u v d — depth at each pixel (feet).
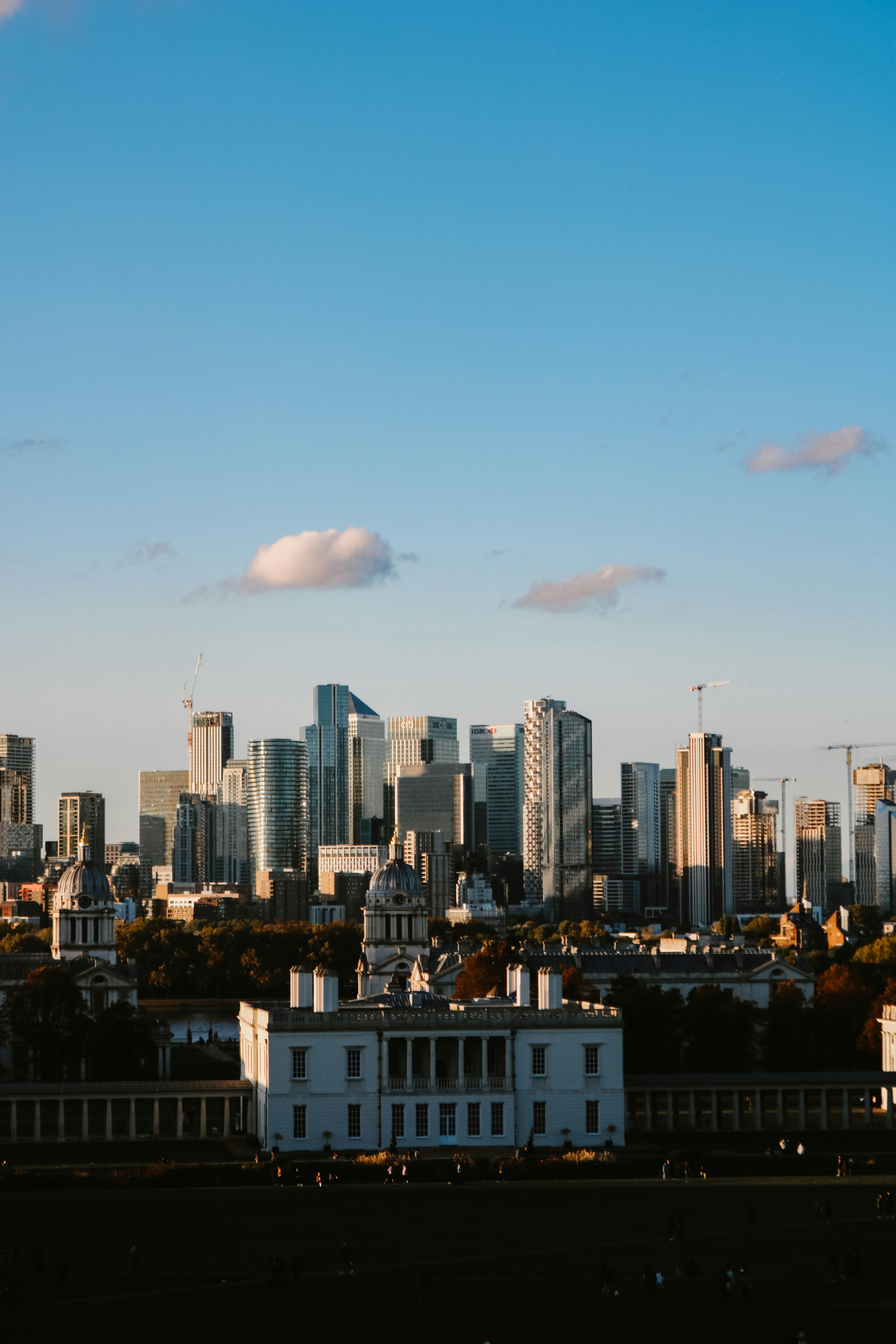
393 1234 605.31
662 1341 476.54
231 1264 563.89
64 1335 482.69
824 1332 483.10
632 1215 636.89
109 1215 638.12
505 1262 566.77
